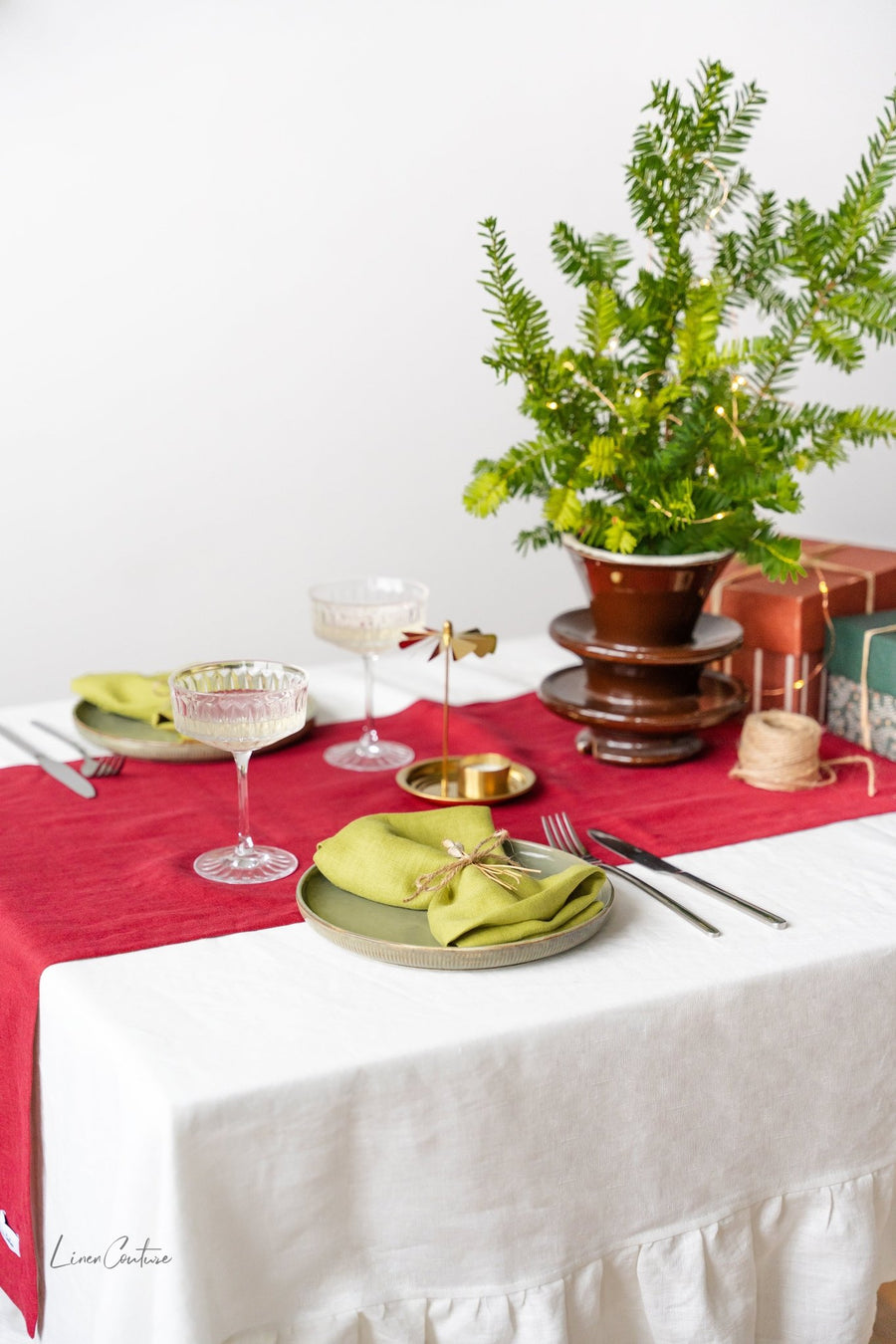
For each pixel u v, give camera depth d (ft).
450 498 10.98
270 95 9.67
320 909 3.57
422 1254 3.07
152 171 9.45
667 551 4.51
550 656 6.34
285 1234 2.90
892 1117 3.65
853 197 4.51
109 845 4.08
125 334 9.62
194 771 4.76
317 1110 2.85
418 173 10.24
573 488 4.44
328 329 10.24
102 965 3.31
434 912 3.38
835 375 11.51
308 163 9.89
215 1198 2.79
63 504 9.70
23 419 9.45
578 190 10.80
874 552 5.94
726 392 4.51
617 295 4.65
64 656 9.96
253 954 3.38
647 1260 3.34
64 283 9.36
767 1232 3.53
